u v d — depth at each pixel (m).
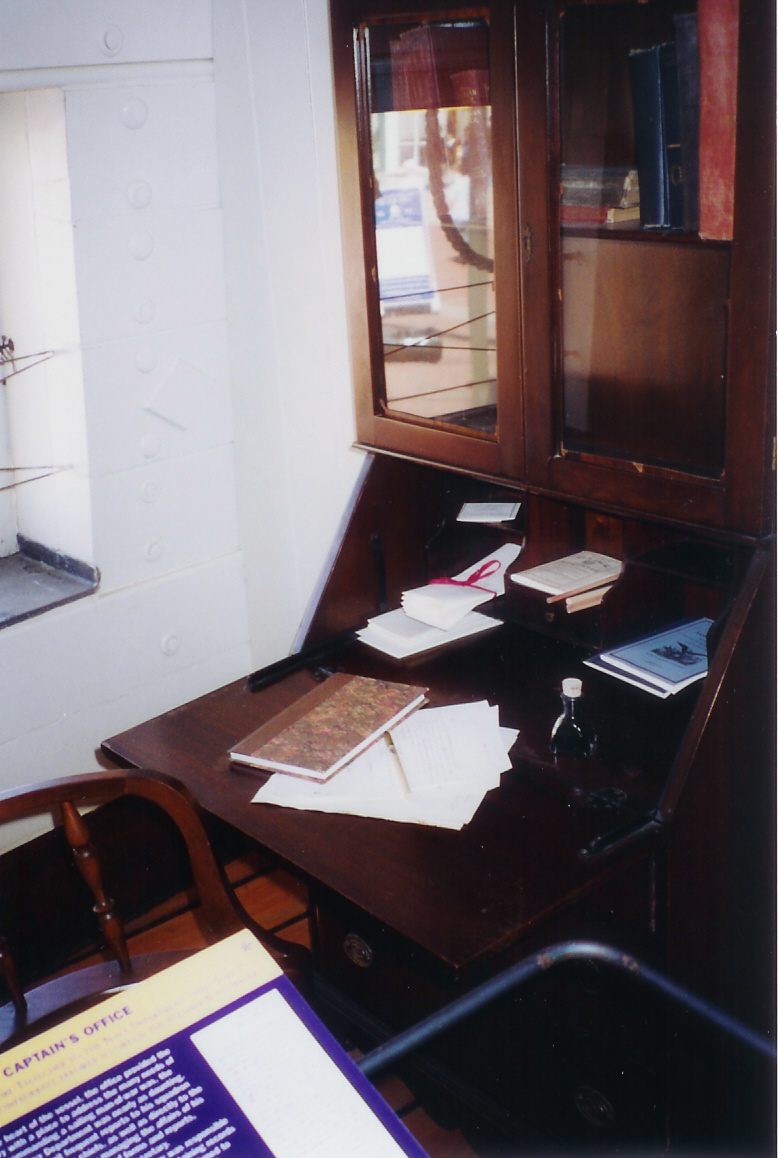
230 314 2.07
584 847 1.45
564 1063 1.68
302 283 2.16
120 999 0.90
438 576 2.23
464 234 1.67
